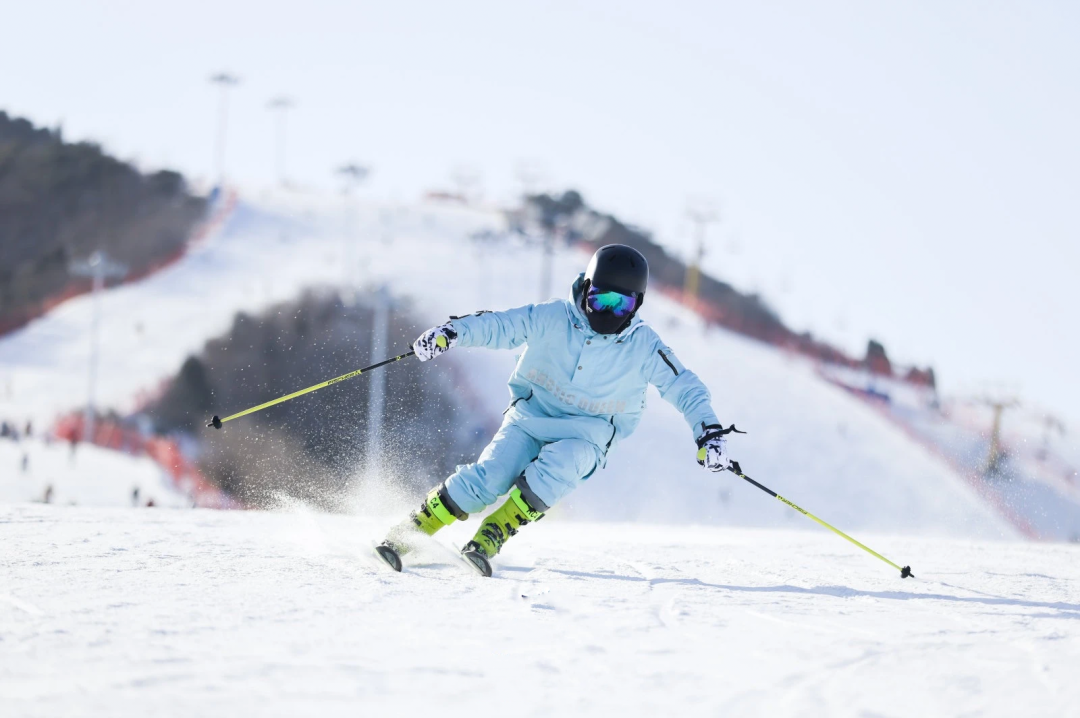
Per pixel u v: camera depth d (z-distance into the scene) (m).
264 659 7.00
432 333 12.71
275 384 132.75
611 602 9.90
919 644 8.26
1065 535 123.94
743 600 10.49
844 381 182.25
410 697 6.26
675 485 127.56
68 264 194.00
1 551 12.10
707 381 173.25
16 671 6.53
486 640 7.89
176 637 7.56
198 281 194.00
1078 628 9.27
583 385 13.21
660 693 6.56
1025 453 143.25
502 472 12.97
